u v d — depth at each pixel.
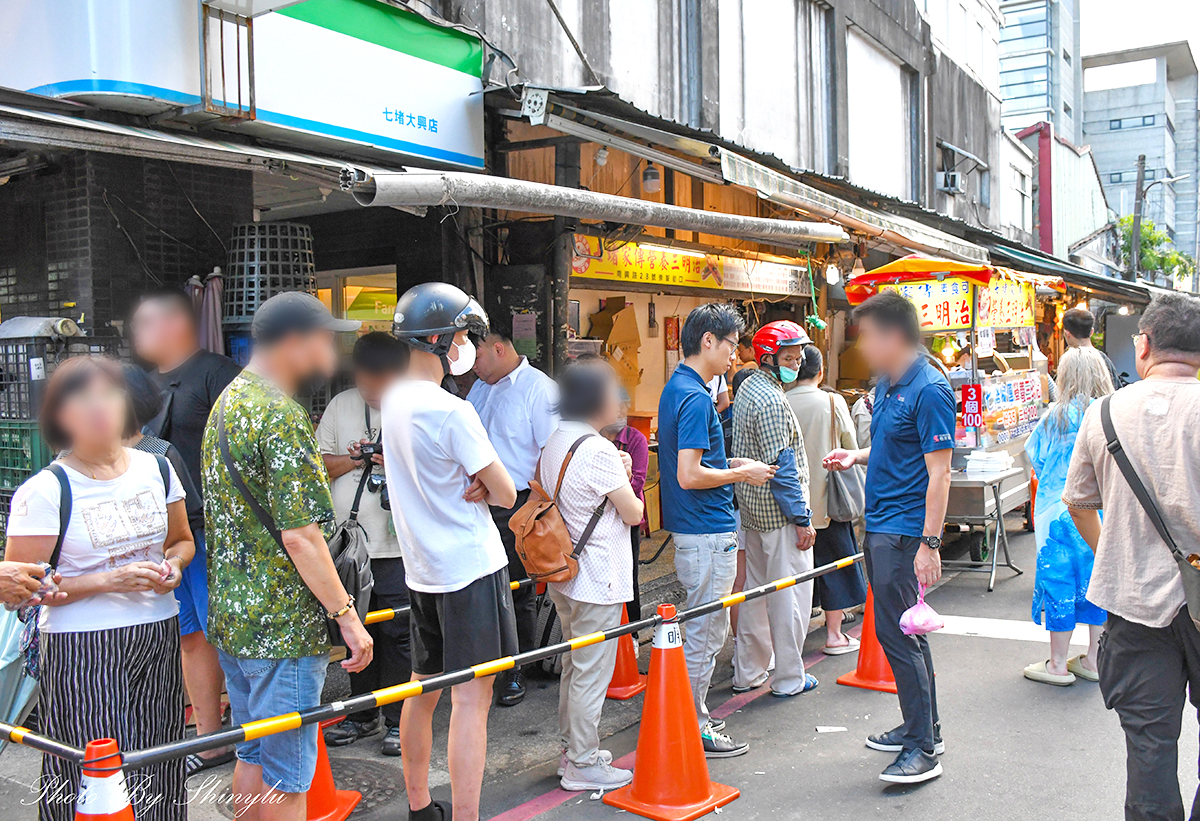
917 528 3.80
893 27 15.03
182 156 4.01
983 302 7.88
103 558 2.84
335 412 4.57
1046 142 28.94
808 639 6.11
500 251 6.88
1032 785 3.81
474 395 5.03
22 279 5.09
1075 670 5.18
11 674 4.15
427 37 5.70
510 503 3.24
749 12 11.05
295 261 4.99
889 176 15.37
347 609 2.75
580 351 7.12
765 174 6.51
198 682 4.01
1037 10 56.03
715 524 4.18
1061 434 4.93
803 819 3.57
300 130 4.88
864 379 12.32
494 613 3.23
